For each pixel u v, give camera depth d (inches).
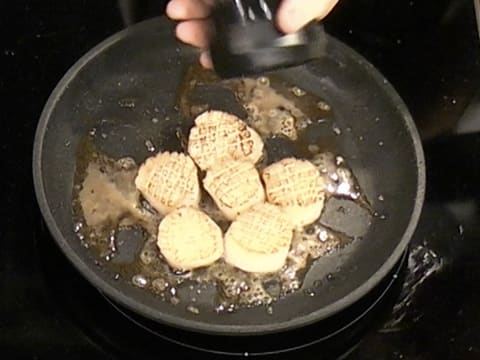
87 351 24.9
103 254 25.9
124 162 27.9
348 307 25.8
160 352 25.0
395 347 25.5
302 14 22.3
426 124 30.0
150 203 26.8
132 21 31.6
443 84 31.0
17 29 31.0
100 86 29.2
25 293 25.7
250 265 25.3
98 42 31.1
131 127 28.6
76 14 31.6
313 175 26.9
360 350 25.4
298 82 29.9
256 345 25.1
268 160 28.3
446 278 26.9
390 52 31.6
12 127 28.8
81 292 25.8
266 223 25.7
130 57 29.8
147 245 26.1
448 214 28.1
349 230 26.8
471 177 29.0
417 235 27.6
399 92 30.7
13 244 26.6
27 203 27.3
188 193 26.5
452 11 32.6
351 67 29.7
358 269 26.0
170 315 23.9
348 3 32.6
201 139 27.5
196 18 26.1
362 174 28.0
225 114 28.0
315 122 29.1
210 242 25.5
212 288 25.3
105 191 27.1
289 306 25.1
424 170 27.3
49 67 30.3
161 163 26.9
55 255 26.4
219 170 27.0
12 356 24.6
